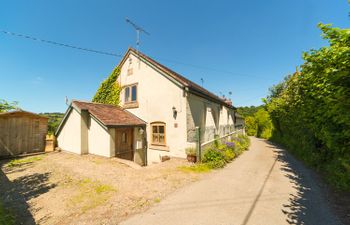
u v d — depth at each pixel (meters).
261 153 14.07
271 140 24.47
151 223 4.19
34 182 7.07
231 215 4.55
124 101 15.11
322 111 6.35
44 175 7.90
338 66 4.36
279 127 20.70
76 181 7.05
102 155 11.34
